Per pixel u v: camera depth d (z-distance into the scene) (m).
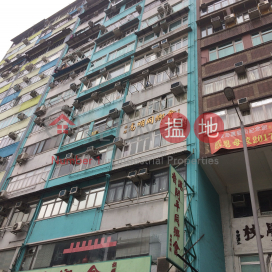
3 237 16.05
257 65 12.98
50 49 32.31
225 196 13.16
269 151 10.55
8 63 36.47
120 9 27.34
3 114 28.34
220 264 10.92
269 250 10.81
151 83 16.80
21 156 20.58
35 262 13.20
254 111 11.52
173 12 20.62
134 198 12.30
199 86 13.98
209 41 15.85
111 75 20.50
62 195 15.06
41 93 26.47
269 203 12.04
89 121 18.52
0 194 18.53
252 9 15.16
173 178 9.87
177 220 9.02
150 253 10.13
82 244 12.23
